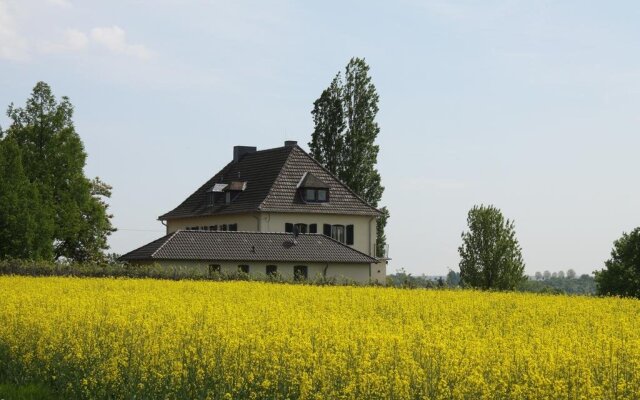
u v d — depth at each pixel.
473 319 26.12
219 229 82.25
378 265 75.00
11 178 63.41
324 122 91.75
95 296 28.12
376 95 91.31
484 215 64.75
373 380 15.27
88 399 17.27
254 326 19.83
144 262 64.62
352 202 81.12
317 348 17.27
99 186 83.94
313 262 67.50
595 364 16.39
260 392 15.87
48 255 64.38
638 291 51.72
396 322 23.83
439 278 51.69
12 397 17.36
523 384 15.35
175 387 16.56
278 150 84.62
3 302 25.08
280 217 77.56
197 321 20.58
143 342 18.59
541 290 44.41
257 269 65.88
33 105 70.69
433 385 15.20
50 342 19.52
